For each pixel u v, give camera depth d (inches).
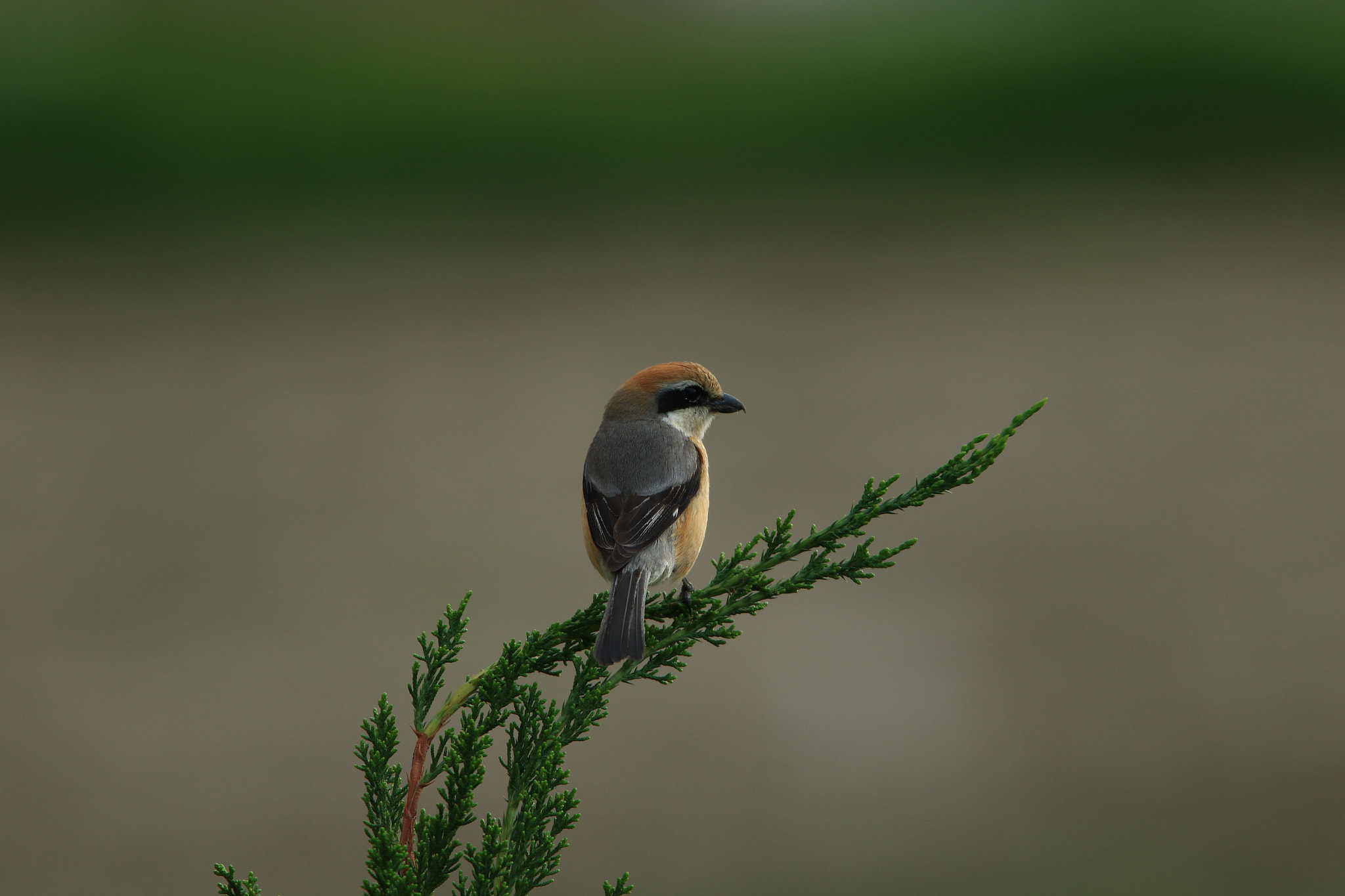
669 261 936.3
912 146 1110.4
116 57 1041.5
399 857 127.3
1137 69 1079.6
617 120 1107.9
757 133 1115.9
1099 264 877.8
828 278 878.4
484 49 1127.6
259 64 1066.7
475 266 936.9
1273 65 1072.2
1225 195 1025.5
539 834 131.9
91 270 929.5
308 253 978.1
